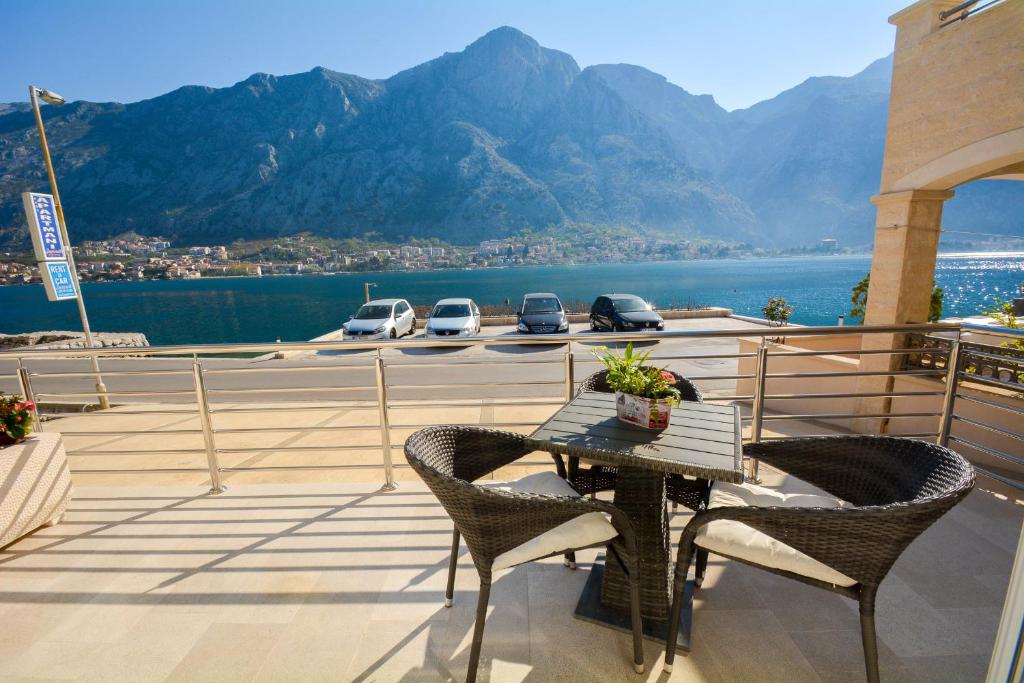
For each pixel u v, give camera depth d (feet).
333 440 16.20
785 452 7.76
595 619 7.09
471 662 5.93
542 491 7.64
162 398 27.07
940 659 6.33
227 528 10.20
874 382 16.24
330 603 7.75
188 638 7.04
